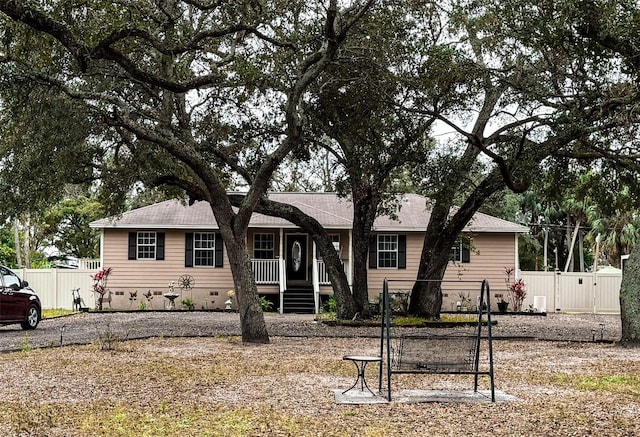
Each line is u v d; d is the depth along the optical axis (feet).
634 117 61.87
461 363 35.12
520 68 68.44
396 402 33.99
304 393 36.68
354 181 85.20
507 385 40.04
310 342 63.87
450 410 32.14
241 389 37.81
